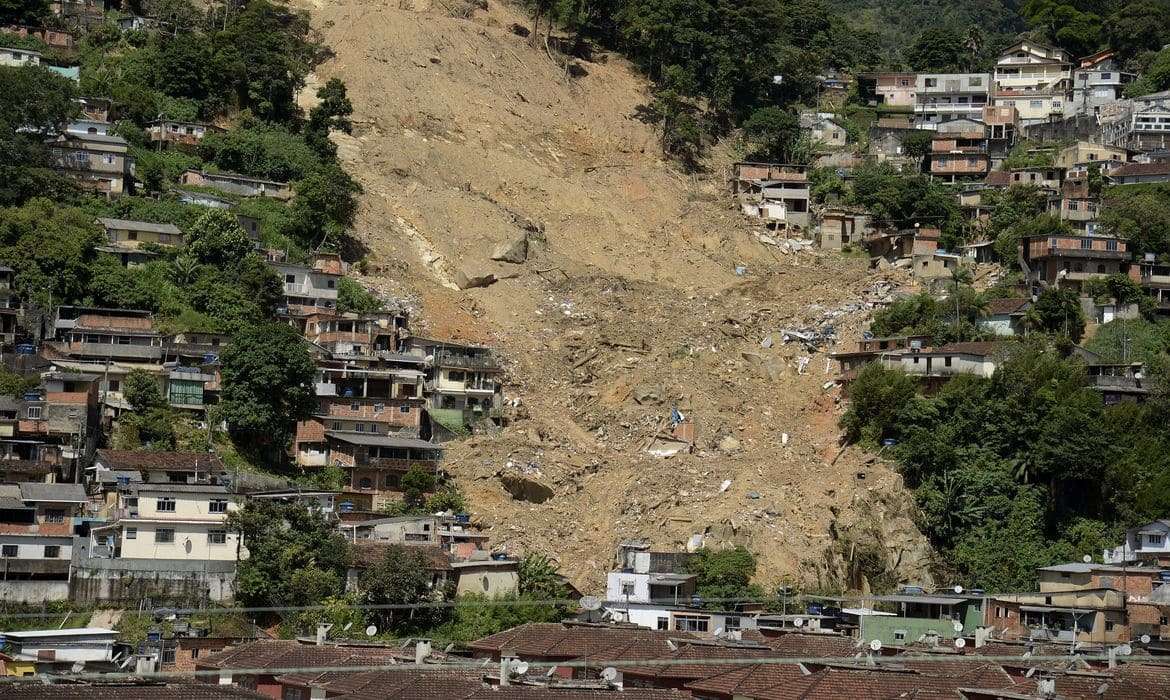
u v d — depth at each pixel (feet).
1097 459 592.19
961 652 375.86
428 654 350.64
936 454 594.24
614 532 558.97
